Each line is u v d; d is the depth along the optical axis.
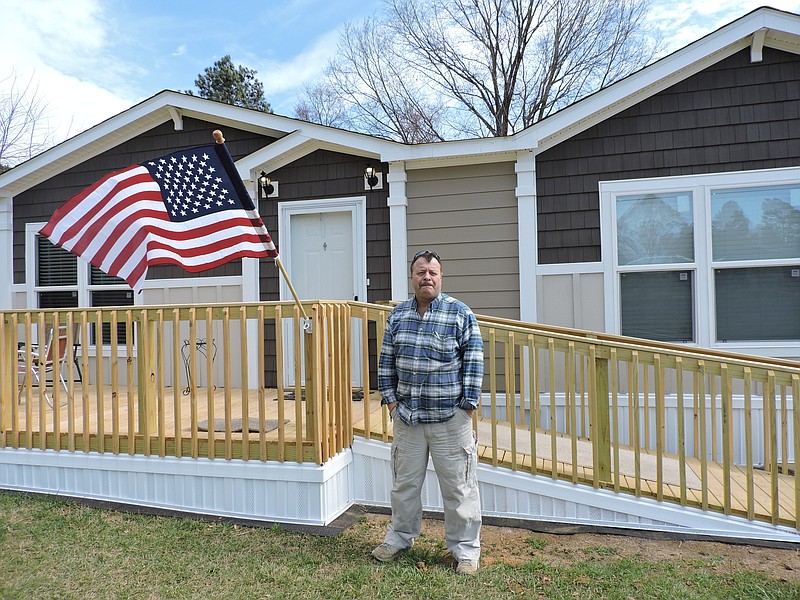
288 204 6.39
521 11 18.00
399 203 5.98
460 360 3.03
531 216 5.70
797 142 5.22
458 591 2.74
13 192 7.32
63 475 4.11
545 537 3.51
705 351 4.70
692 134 5.43
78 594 2.69
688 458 4.72
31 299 7.25
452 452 3.00
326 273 6.35
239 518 3.70
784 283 5.28
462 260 5.89
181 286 6.81
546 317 5.69
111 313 4.02
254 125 6.43
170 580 2.83
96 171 7.14
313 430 3.61
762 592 2.74
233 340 6.62
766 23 5.05
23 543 3.27
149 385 3.96
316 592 2.73
